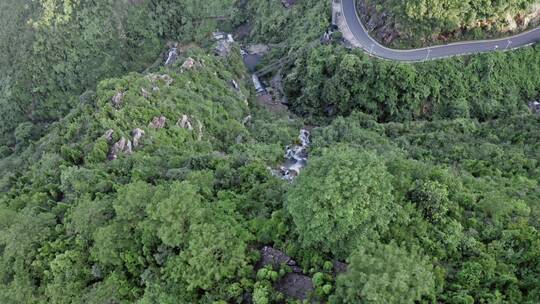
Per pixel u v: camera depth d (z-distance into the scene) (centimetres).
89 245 5475
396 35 11050
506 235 4803
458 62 10856
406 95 10919
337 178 4512
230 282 4638
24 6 15475
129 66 16250
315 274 4341
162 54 16662
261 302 4297
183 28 16575
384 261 3756
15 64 15412
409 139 9569
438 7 10412
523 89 10988
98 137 8306
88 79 15662
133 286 4978
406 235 4703
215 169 7088
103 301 4834
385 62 10806
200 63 11462
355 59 10825
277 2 14700
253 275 4688
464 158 8300
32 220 5888
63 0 15125
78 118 9238
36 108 15462
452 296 4166
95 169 7219
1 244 5944
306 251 4734
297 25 13375
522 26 10875
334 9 12300
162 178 6762
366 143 9075
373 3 11569
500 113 10800
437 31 10756
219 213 5219
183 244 4803
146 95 9288
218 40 15625
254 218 5381
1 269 5556
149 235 5000
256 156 8462
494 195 5588
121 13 16062
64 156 8125
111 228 5125
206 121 9625
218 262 4622
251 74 13662
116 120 8325
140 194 5306
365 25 11800
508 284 4306
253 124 10662
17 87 15250
